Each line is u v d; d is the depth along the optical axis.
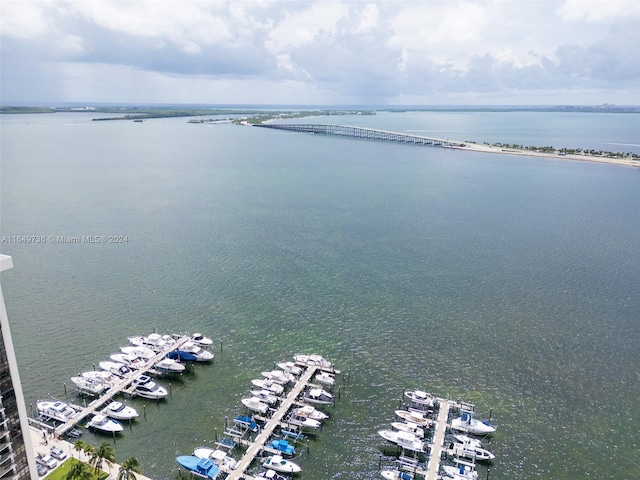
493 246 175.12
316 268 151.75
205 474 72.94
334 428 85.56
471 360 104.12
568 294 134.88
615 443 82.12
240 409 89.31
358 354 106.06
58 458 74.88
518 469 77.06
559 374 99.69
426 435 84.50
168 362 99.38
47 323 115.44
